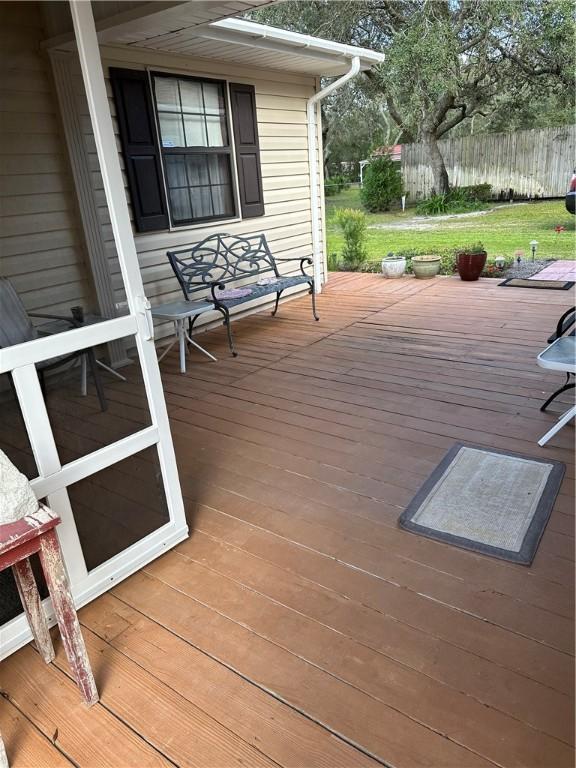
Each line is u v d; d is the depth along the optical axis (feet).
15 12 5.31
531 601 5.53
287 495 7.69
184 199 15.78
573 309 9.53
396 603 5.62
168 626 5.52
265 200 18.30
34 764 4.28
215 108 16.10
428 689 4.65
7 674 5.13
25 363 4.98
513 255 24.49
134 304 5.83
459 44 33.58
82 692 4.68
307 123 19.58
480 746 4.16
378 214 38.42
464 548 6.35
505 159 35.32
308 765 4.12
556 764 4.00
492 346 13.37
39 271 5.75
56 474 5.39
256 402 11.10
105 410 5.77
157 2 9.35
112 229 5.57
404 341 14.34
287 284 15.88
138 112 13.76
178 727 4.48
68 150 5.50
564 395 10.28
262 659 5.06
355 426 9.66
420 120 37.40
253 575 6.17
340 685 4.74
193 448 9.29
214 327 17.29
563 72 34.19
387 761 4.10
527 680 4.67
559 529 6.58
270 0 10.16
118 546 6.13
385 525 6.88
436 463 8.21
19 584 4.85
